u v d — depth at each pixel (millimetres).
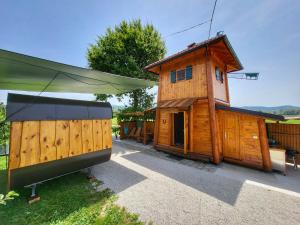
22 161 3338
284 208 3561
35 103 3705
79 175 5262
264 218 3193
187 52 8062
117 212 3266
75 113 4434
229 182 4988
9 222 2873
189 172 5848
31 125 3518
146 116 12633
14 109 3301
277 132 7863
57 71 4559
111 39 16234
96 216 3111
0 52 3068
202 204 3674
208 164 6988
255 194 4215
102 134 5148
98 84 6531
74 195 3908
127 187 4480
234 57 8742
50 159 3805
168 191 4289
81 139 4527
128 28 16156
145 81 6148
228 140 7477
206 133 7723
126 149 9766
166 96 9938
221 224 2994
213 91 7699
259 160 6449
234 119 7355
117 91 8289
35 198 3582
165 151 9070
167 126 9469
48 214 3135
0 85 6422
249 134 6844
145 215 3217
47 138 3785
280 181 5207
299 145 7207
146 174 5531
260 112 6238
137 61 16703
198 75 8281
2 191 3930
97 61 16156
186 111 8055
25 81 5738
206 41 7445
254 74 12961
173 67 9664
